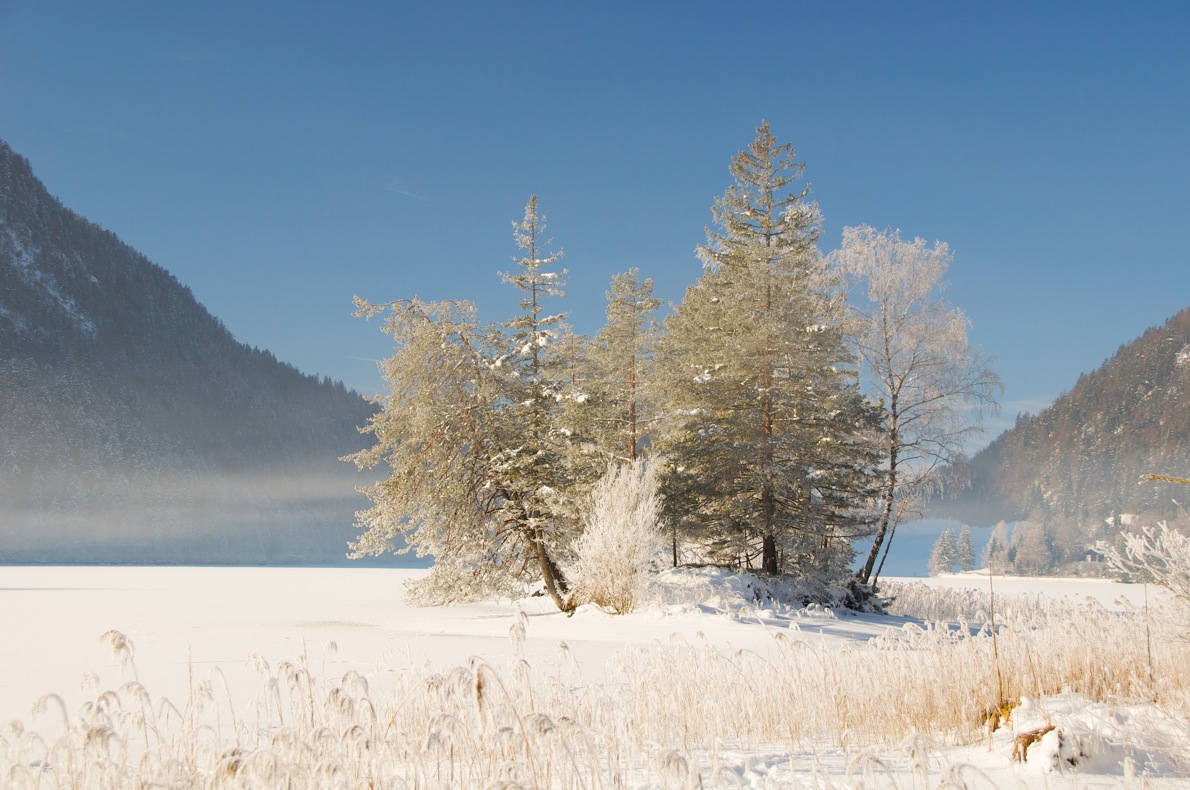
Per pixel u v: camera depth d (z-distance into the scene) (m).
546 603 26.20
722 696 7.39
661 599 21.50
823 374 27.41
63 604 29.41
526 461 23.92
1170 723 5.44
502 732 3.96
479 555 24.44
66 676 11.62
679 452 28.02
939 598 29.80
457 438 24.23
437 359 24.09
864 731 6.70
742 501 26.23
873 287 29.75
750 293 27.44
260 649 14.36
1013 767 4.95
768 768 5.14
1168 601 6.88
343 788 3.76
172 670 11.86
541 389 25.20
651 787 4.50
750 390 26.69
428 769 4.67
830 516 26.42
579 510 23.48
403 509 24.02
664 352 30.72
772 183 31.94
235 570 84.00
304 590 43.16
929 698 7.06
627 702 6.87
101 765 4.20
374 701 6.86
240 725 6.25
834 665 7.91
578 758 4.23
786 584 25.67
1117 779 4.59
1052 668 7.77
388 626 20.61
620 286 29.06
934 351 29.50
